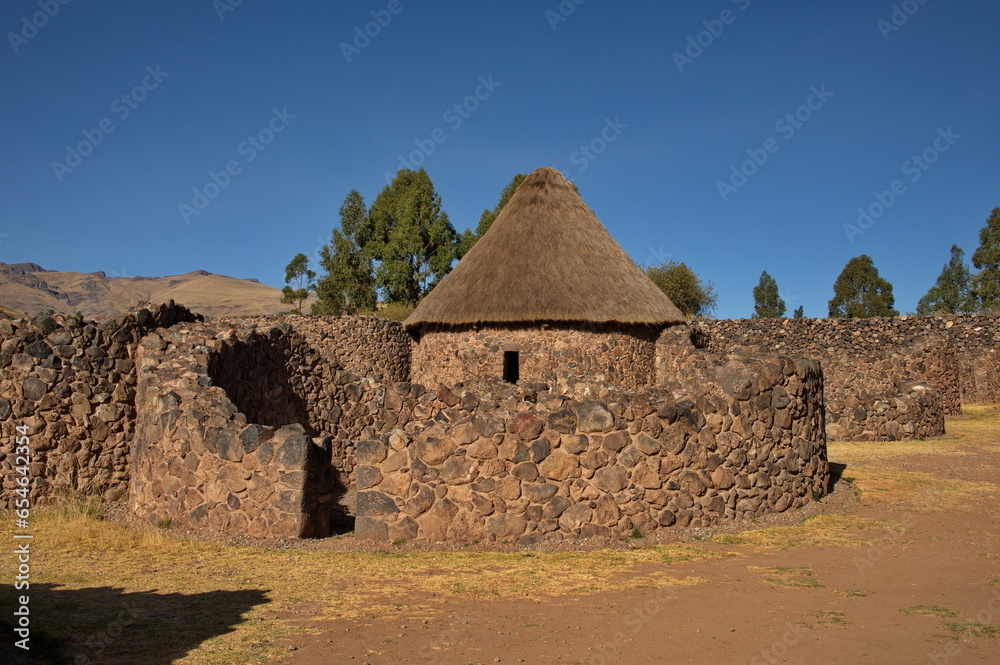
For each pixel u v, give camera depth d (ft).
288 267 192.75
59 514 32.63
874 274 184.85
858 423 62.75
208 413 30.73
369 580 23.06
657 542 27.94
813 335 108.88
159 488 30.73
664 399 30.01
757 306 203.41
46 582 22.59
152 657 16.21
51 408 35.06
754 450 31.73
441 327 68.95
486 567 24.64
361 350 95.66
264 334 42.80
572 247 67.46
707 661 16.40
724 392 31.32
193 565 24.80
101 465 35.86
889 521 31.78
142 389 34.45
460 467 27.96
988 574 23.90
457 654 16.75
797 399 33.86
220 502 29.25
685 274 160.56
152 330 38.88
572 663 16.28
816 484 34.99
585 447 28.48
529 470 28.04
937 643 17.42
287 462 28.60
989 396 90.33
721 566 24.91
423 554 26.35
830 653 16.79
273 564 24.98
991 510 34.24
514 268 66.03
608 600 21.11
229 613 19.67
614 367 64.64
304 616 19.49
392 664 16.07
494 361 65.51
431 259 145.69
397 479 28.04
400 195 153.79
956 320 101.60
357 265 152.35
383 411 48.01
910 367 77.71
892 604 20.66
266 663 16.01
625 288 66.39
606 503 28.32
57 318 36.09
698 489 29.81
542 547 27.25
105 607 20.01
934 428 64.39
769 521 31.07
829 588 22.30
